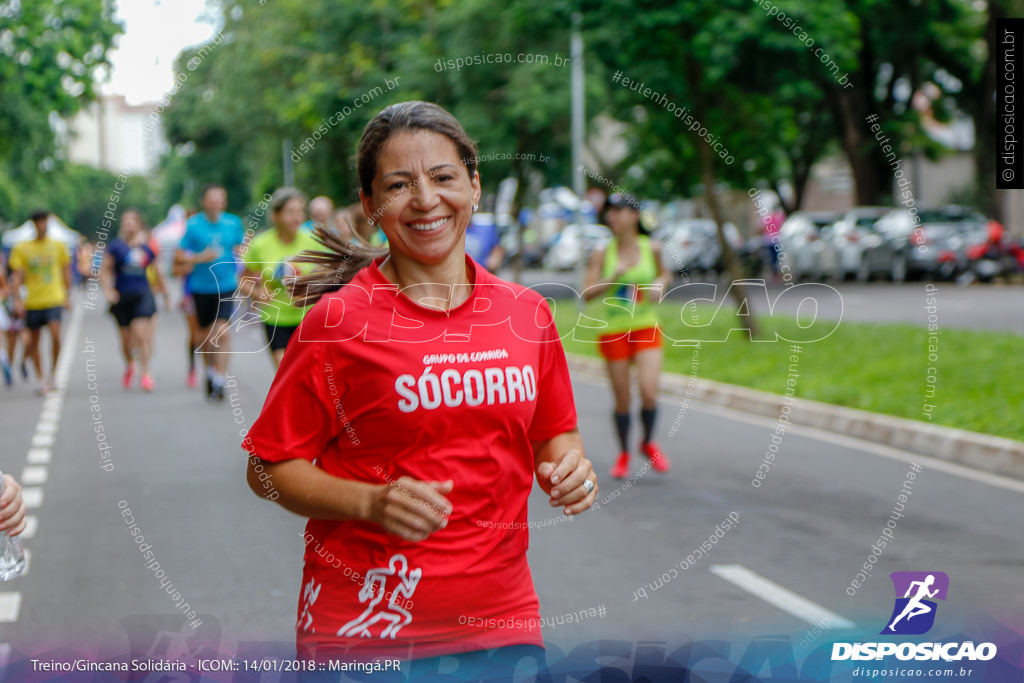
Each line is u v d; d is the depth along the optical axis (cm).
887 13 4181
